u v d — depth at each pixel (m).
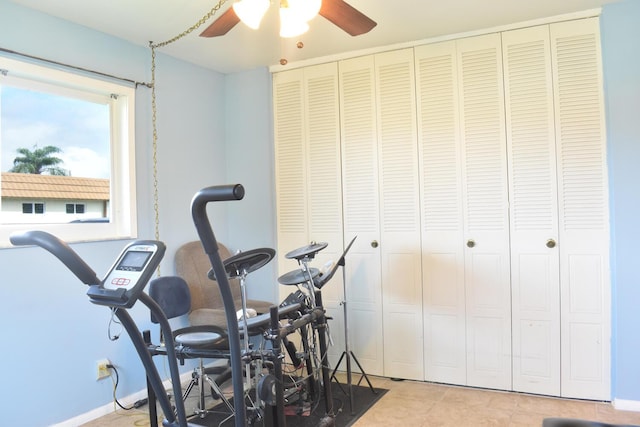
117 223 3.03
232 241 3.85
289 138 3.73
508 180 3.04
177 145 3.42
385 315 3.39
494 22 2.97
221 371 3.29
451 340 3.19
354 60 3.47
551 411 2.71
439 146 3.22
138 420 2.74
